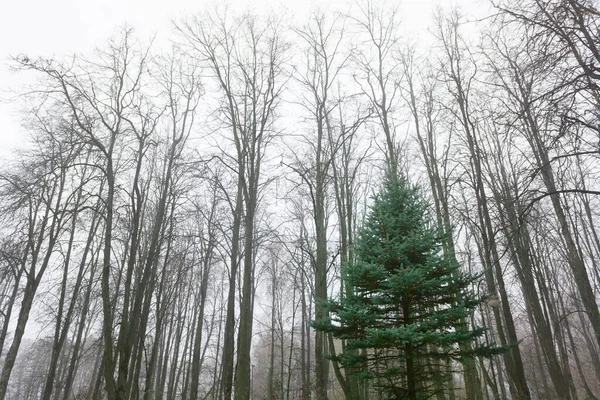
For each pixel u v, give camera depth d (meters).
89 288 19.66
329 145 18.05
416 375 8.45
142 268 19.53
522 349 31.86
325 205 21.56
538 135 10.14
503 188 15.63
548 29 7.39
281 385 21.23
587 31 7.16
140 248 19.52
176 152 19.50
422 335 7.27
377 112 16.23
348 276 8.91
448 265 8.37
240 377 11.79
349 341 8.72
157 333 20.92
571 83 7.36
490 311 22.00
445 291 8.52
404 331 7.19
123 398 12.15
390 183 10.22
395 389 8.45
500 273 12.91
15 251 16.91
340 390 26.19
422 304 8.64
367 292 8.84
